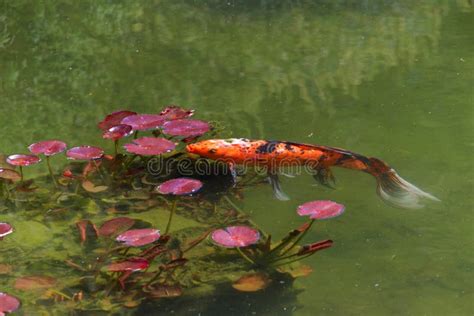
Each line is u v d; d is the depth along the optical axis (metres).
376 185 3.21
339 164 3.21
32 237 3.00
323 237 3.03
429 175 3.22
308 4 4.43
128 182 3.20
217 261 2.93
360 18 4.28
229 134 3.38
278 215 3.09
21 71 3.79
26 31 4.10
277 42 4.04
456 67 3.82
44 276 2.86
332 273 2.92
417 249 2.99
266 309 2.81
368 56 3.92
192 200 3.14
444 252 2.98
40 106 3.57
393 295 2.86
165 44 4.01
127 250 2.92
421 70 3.80
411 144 3.36
